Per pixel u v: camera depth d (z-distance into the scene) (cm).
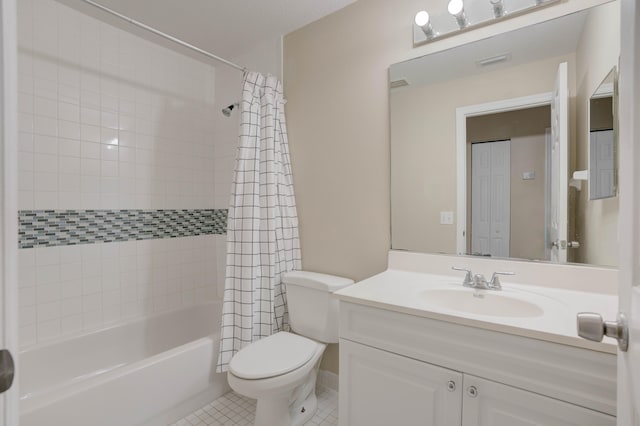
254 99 192
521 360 91
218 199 270
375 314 119
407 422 111
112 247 211
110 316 209
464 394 100
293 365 141
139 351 215
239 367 139
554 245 131
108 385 136
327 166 196
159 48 236
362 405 122
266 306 188
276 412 148
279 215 201
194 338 246
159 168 236
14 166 44
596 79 122
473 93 150
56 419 122
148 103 229
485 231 147
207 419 168
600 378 81
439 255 158
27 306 176
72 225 192
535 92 136
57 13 185
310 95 204
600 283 121
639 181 44
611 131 117
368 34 180
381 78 175
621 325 49
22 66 174
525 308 116
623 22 50
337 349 193
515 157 140
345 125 189
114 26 210
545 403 88
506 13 140
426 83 161
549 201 132
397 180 170
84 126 197
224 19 201
